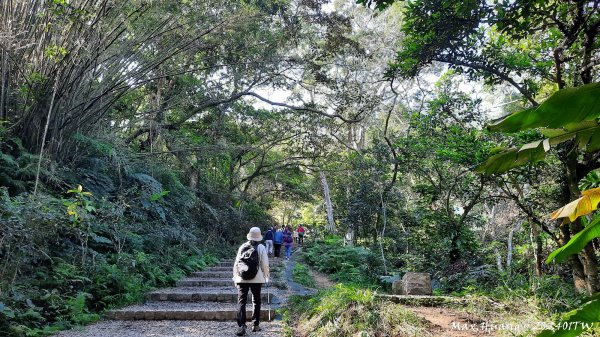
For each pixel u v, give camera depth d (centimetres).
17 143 716
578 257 609
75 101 829
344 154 2031
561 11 583
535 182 714
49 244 688
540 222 717
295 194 2467
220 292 791
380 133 1803
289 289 927
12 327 473
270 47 1333
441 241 1029
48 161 748
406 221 1388
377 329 451
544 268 879
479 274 780
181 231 1158
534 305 498
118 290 711
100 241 752
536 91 744
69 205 608
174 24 977
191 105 1413
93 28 736
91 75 830
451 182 970
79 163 915
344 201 1748
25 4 698
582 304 212
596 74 627
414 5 634
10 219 511
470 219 1056
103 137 982
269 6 1234
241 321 535
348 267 1272
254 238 562
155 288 838
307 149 1888
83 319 579
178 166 1507
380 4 564
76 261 704
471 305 538
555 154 593
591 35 530
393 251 1434
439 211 1080
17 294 521
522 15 569
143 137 1480
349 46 1478
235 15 1055
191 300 762
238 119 1778
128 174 1030
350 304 514
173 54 983
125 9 841
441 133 947
